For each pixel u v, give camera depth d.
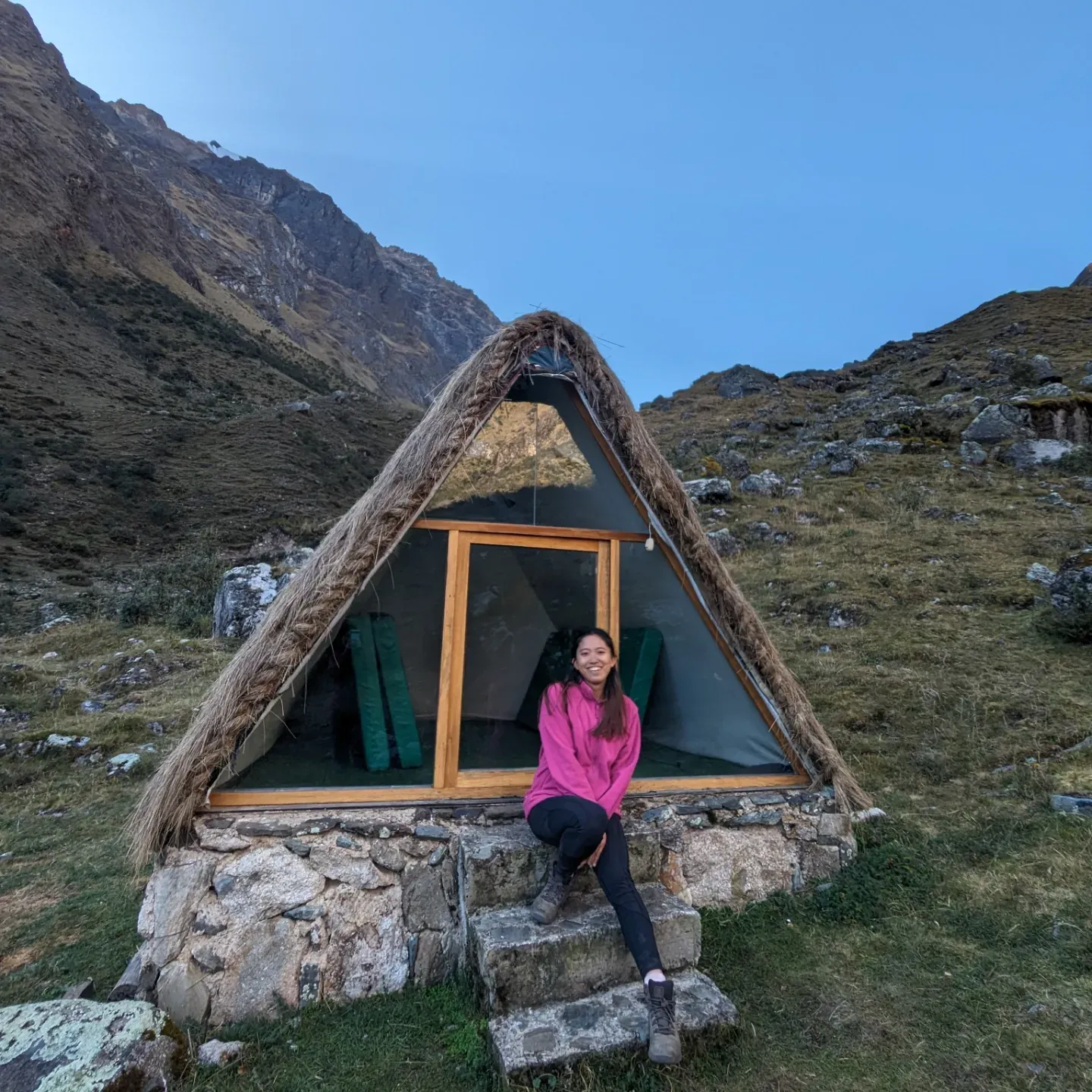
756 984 3.28
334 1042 2.99
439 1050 2.91
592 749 3.24
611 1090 2.56
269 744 3.57
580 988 2.98
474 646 4.00
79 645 13.42
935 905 3.79
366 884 3.38
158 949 3.14
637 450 4.11
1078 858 3.97
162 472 40.28
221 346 84.06
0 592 21.39
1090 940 3.28
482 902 3.24
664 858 3.82
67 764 7.90
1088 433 19.33
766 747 4.35
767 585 11.41
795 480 18.30
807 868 4.10
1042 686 6.79
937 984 3.18
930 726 6.41
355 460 50.53
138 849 3.23
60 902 4.83
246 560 22.81
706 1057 2.75
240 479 40.72
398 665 3.86
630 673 4.23
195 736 3.31
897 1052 2.79
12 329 55.78
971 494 15.41
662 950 3.14
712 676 4.33
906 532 13.20
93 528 31.44
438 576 3.99
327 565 3.60
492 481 4.12
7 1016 2.79
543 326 4.14
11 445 37.44
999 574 10.33
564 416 4.32
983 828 4.55
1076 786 4.84
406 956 3.38
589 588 4.28
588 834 2.99
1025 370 24.52
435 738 3.80
